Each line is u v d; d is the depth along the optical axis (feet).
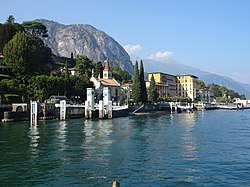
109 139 174.91
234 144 157.07
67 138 178.50
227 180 92.58
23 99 363.35
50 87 412.98
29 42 479.00
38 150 139.64
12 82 378.53
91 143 159.94
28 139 173.58
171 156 126.41
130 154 130.93
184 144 157.28
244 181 91.56
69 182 91.25
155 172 101.50
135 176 97.04
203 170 103.71
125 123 291.17
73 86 472.03
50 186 87.71
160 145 154.10
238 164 111.86
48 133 202.18
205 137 184.65
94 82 556.92
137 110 500.33
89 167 108.37
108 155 128.77
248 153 132.26
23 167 108.37
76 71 614.34
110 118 355.15
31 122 272.72
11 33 559.79
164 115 460.96
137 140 171.42
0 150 139.44
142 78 537.24
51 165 111.24
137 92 523.70
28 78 443.32
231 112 588.91
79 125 264.72
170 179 93.71
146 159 120.88
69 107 354.33
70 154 130.82
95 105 380.58
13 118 299.79
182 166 109.29
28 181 92.27
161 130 225.15
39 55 531.50
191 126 260.42
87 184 89.30
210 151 137.18
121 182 90.99
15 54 440.45
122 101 496.23
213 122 309.63
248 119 358.84
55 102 380.58
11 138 177.27
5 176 97.35
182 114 499.92
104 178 95.09
